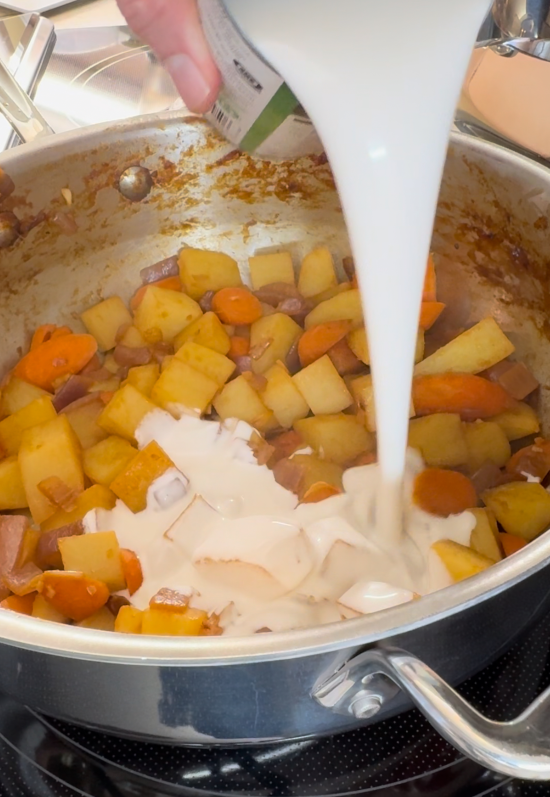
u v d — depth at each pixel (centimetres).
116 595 39
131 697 33
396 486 40
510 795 34
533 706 31
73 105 51
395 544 39
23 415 44
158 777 35
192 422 43
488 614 33
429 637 32
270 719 33
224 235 49
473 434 43
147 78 52
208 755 35
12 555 40
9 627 31
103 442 43
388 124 37
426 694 30
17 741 35
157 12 38
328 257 48
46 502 41
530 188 41
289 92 39
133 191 46
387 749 35
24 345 47
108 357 48
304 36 37
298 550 38
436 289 47
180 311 47
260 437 43
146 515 41
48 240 46
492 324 44
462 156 42
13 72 52
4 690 35
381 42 37
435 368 44
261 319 47
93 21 55
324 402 44
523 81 46
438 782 34
